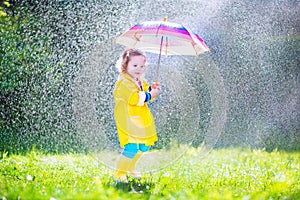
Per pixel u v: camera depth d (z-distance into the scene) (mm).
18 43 8859
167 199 4285
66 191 4414
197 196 4348
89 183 4945
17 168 5637
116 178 5074
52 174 5422
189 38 5004
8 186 4598
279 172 6113
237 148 8648
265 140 9406
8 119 8523
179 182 5180
